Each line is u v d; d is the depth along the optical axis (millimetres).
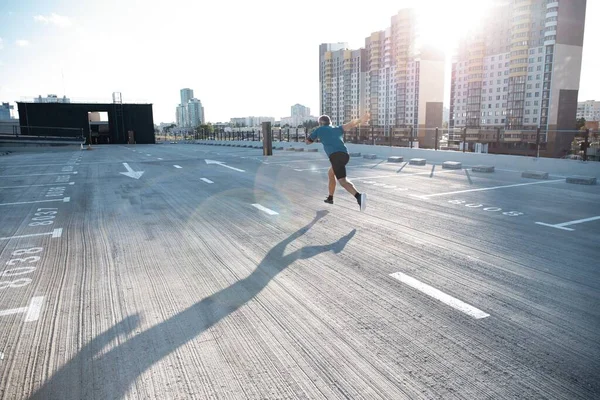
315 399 2377
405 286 3986
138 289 4027
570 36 83312
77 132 48906
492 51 96500
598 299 3646
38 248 5457
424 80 105875
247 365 2729
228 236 5895
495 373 2586
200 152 26875
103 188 10797
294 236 5836
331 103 138125
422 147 19938
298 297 3779
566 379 2516
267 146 21625
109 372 2674
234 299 3760
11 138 38156
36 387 2529
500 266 4496
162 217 7211
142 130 53281
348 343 2979
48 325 3328
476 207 7719
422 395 2391
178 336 3121
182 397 2414
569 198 8586
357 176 12305
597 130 12414
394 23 110250
